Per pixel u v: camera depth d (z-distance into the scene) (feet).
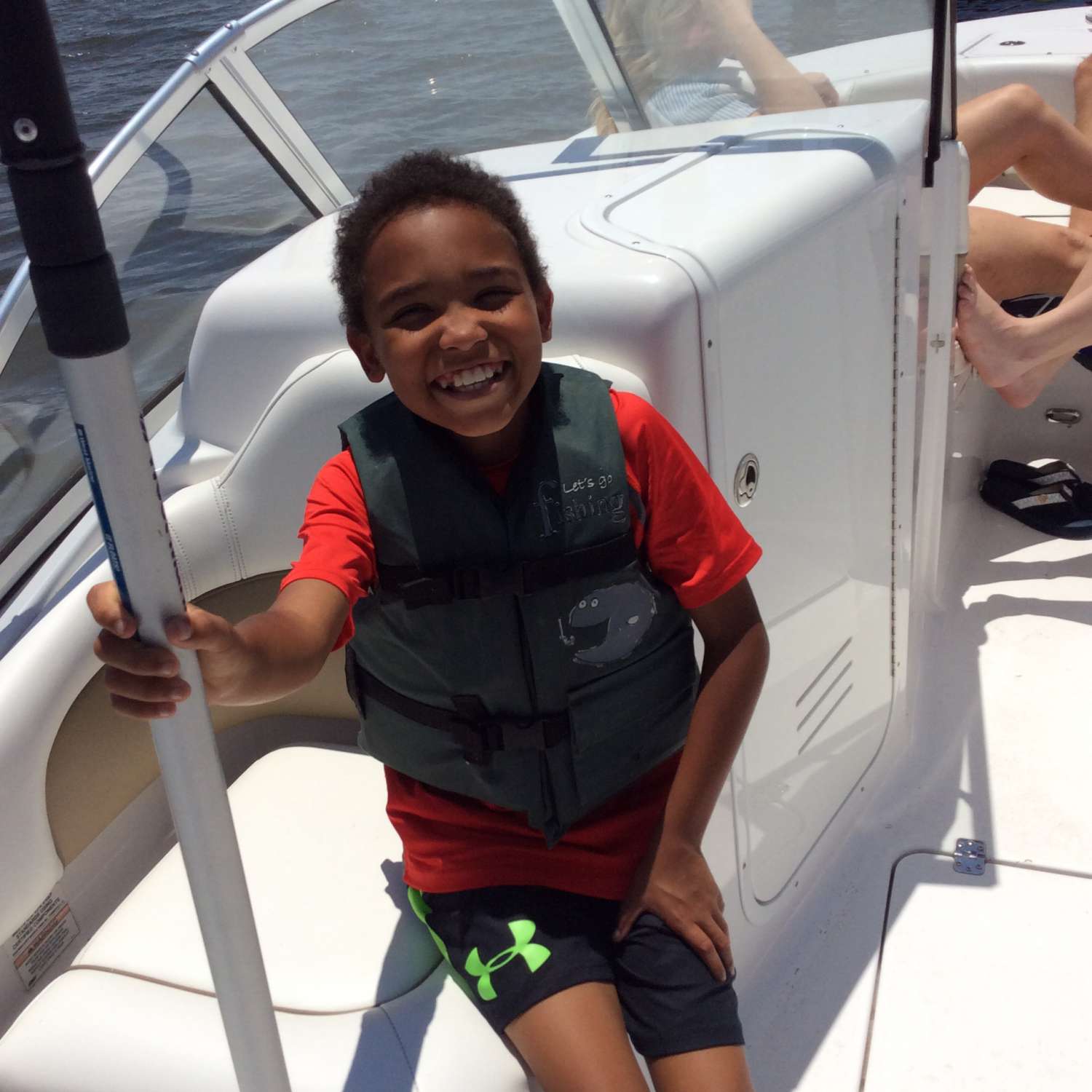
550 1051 3.12
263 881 3.91
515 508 3.25
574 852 3.48
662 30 5.24
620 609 3.34
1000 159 6.84
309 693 4.73
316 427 4.03
